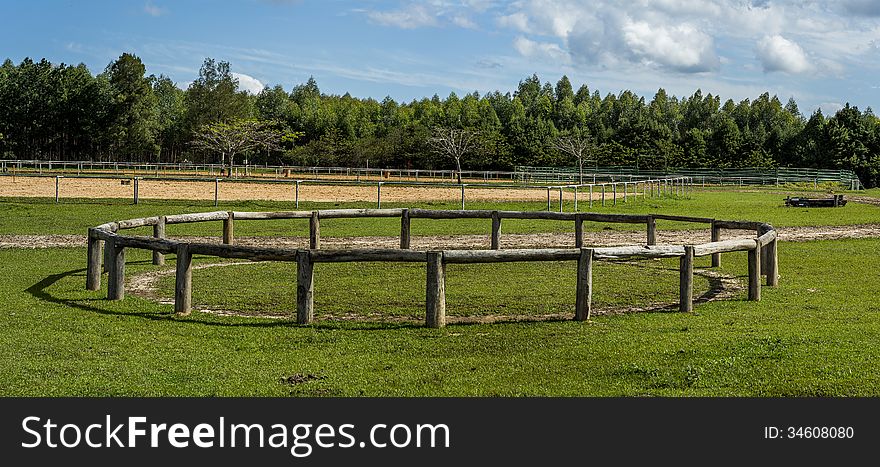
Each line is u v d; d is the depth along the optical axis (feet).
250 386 24.38
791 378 24.80
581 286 34.30
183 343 29.96
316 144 284.41
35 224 82.12
